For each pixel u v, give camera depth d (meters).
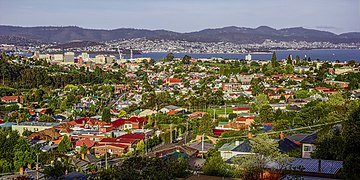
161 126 88.00
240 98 118.44
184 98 123.12
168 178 27.98
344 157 32.72
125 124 92.31
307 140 44.59
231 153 45.94
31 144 72.56
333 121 54.41
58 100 129.88
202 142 59.41
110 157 65.38
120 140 75.00
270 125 70.31
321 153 37.78
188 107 111.44
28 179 49.53
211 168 34.47
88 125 93.06
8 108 115.62
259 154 32.00
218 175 34.06
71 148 71.94
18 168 56.44
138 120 94.31
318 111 65.25
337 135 40.62
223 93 127.75
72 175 43.75
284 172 31.64
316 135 45.97
